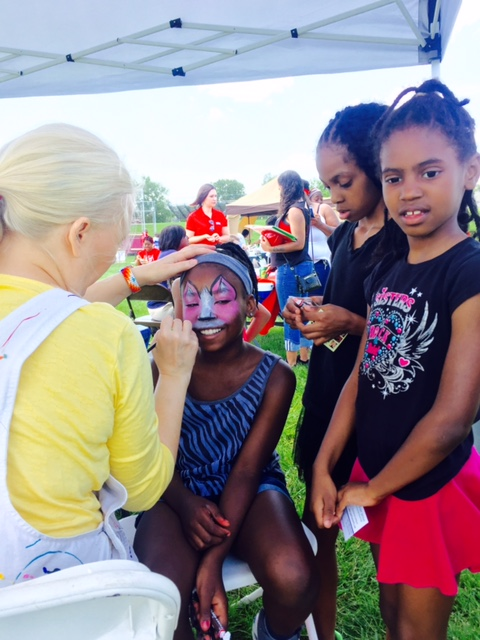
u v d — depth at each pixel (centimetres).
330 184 135
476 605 189
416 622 114
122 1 272
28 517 77
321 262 410
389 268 125
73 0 270
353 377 134
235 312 136
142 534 132
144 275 145
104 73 360
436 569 108
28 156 85
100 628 71
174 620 73
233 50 319
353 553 222
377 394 117
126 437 89
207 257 142
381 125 114
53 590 63
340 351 147
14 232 87
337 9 279
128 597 69
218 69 347
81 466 82
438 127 102
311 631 147
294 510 136
